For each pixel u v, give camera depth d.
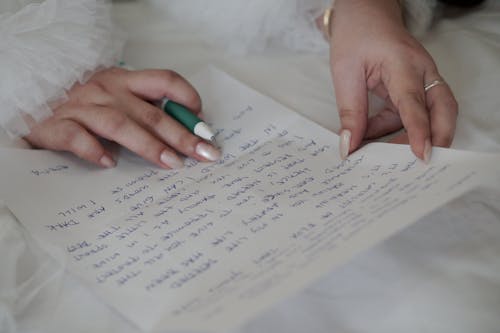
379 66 0.50
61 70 0.52
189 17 0.69
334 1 0.60
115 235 0.40
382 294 0.35
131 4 0.75
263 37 0.64
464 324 0.33
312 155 0.47
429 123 0.45
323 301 0.35
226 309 0.30
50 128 0.48
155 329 0.30
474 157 0.39
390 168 0.42
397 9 0.57
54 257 0.38
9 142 0.50
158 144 0.47
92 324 0.34
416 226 0.39
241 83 0.57
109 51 0.58
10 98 0.49
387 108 0.51
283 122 0.51
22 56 0.51
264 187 0.43
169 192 0.44
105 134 0.48
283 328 0.33
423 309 0.34
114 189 0.45
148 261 0.37
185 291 0.34
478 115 0.51
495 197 0.41
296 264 0.33
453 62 0.59
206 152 0.47
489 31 0.65
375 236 0.34
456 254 0.37
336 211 0.38
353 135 0.46
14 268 0.38
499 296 0.34
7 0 0.56
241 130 0.51
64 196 0.44
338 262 0.32
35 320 0.35
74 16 0.55
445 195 0.36
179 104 0.51
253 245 0.37
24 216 0.42
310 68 0.61
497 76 0.56
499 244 0.37
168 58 0.64
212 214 0.41
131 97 0.51
